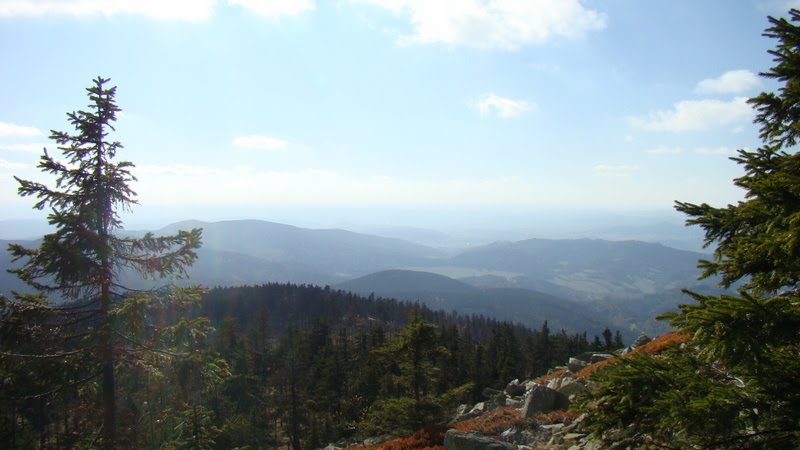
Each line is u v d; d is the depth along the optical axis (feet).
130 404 45.44
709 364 17.94
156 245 39.14
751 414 14.38
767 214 16.72
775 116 20.27
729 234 19.47
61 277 34.06
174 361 38.63
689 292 15.66
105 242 35.09
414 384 74.33
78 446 38.34
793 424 14.10
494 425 57.16
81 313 37.29
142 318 37.22
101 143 36.68
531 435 51.72
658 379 17.02
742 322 14.20
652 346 68.39
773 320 13.96
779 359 14.75
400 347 74.28
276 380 185.88
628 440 17.57
